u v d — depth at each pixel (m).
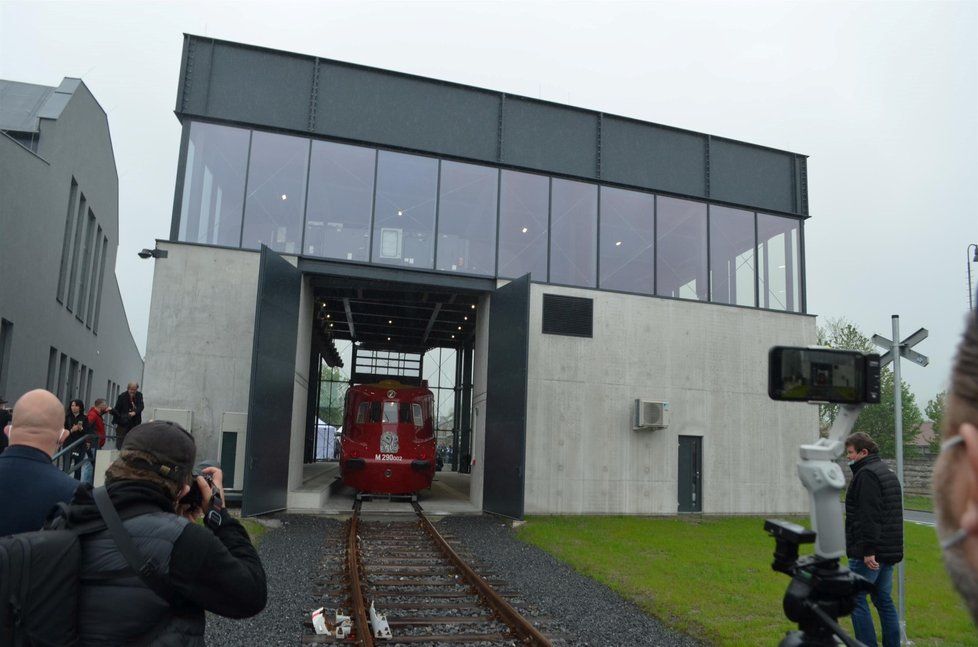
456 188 17.34
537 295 17.33
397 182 16.95
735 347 18.88
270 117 16.28
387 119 17.00
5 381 21.48
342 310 24.09
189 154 15.77
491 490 16.36
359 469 17.91
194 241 15.55
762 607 7.91
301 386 17.02
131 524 2.19
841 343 34.34
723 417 18.45
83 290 31.98
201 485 2.58
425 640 6.57
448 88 17.56
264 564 9.71
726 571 10.05
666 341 18.22
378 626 6.56
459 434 32.88
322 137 16.56
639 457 17.52
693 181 19.30
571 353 17.36
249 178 16.05
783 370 2.44
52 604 2.01
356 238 16.47
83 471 11.87
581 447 17.09
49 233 24.83
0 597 1.94
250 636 6.53
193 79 15.98
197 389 14.99
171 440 2.37
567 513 16.75
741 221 19.73
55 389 27.23
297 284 15.73
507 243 17.48
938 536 1.15
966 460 1.09
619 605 8.17
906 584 9.71
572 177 18.20
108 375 44.78
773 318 19.41
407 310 24.00
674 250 18.88
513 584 9.05
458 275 16.98
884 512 5.14
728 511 18.11
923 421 36.69
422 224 16.95
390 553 11.09
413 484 18.17
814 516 2.32
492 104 17.86
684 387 18.19
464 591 8.58
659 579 9.38
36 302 23.98
